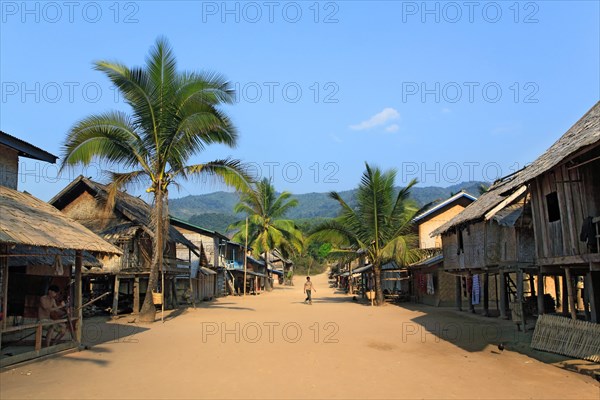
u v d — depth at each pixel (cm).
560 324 1142
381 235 2923
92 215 2391
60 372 926
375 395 768
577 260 1070
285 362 1038
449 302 2719
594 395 766
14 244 917
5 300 987
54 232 1116
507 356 1112
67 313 1192
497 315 2098
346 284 5309
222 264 4312
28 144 1441
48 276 1251
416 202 3344
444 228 2267
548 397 755
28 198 1345
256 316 2133
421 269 3033
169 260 2547
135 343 1306
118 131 1925
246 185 2094
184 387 816
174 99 1914
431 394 773
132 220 2312
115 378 880
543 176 1226
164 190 2070
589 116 1268
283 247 5138
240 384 840
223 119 1966
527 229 1642
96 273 2091
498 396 761
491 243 1842
